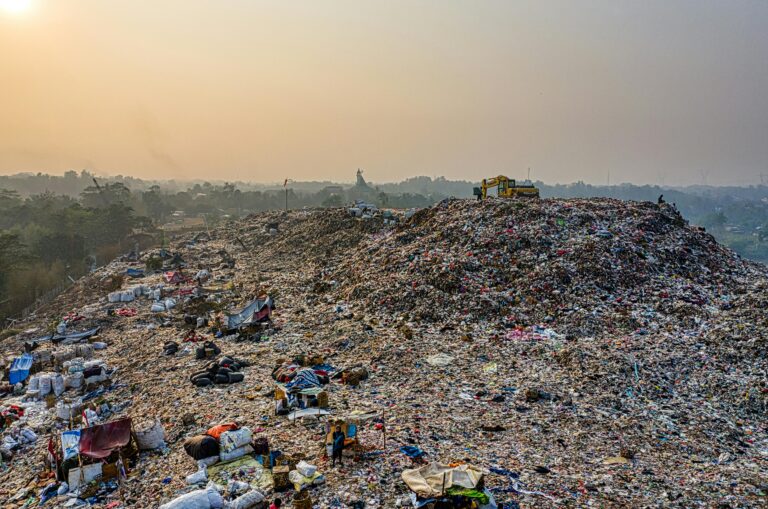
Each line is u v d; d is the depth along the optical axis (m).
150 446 18.03
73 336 36.03
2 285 68.44
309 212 92.81
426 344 27.22
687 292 31.62
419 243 42.09
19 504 16.00
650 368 22.75
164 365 28.09
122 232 116.12
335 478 14.58
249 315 34.19
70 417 23.25
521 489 13.91
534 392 20.55
